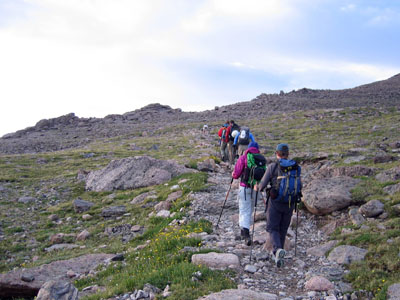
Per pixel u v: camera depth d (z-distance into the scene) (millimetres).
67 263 9539
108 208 15477
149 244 9773
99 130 58812
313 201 10016
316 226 9625
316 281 6141
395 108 42562
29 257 12062
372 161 14930
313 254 7750
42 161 28609
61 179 22094
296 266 7152
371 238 7562
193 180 15500
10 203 17766
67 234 13469
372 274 6234
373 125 32156
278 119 45656
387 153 16875
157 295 6016
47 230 14445
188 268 6672
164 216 12531
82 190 19391
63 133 60031
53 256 11539
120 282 7043
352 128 32375
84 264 9555
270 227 7188
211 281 6238
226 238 8875
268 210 7219
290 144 27547
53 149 45125
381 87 86125
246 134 15641
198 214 11430
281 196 6906
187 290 5949
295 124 39969
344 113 41500
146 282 6551
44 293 6117
